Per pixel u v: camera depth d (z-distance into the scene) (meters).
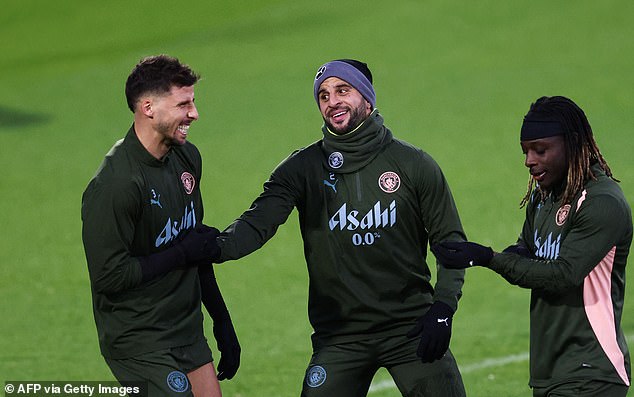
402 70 75.44
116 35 90.31
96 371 30.81
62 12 97.50
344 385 19.27
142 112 17.48
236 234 18.94
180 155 18.56
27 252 44.62
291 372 30.25
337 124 18.80
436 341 18.55
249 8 94.44
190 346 18.69
